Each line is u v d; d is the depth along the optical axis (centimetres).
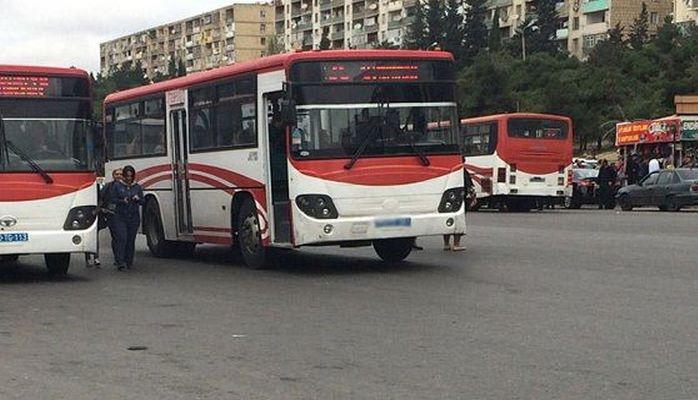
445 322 983
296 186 1372
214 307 1141
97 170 1435
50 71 1410
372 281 1355
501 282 1299
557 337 884
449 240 1830
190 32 16538
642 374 726
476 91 7500
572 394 671
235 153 1545
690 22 8912
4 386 735
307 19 14838
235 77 1535
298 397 680
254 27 15488
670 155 4128
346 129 1387
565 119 3509
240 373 765
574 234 2134
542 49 10231
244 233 1557
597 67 8012
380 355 823
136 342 916
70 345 907
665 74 7550
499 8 11856
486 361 787
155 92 1836
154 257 1905
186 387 720
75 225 1401
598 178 3841
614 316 991
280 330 963
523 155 3450
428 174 1421
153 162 1864
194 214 1711
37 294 1302
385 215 1394
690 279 1280
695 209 3525
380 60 1409
